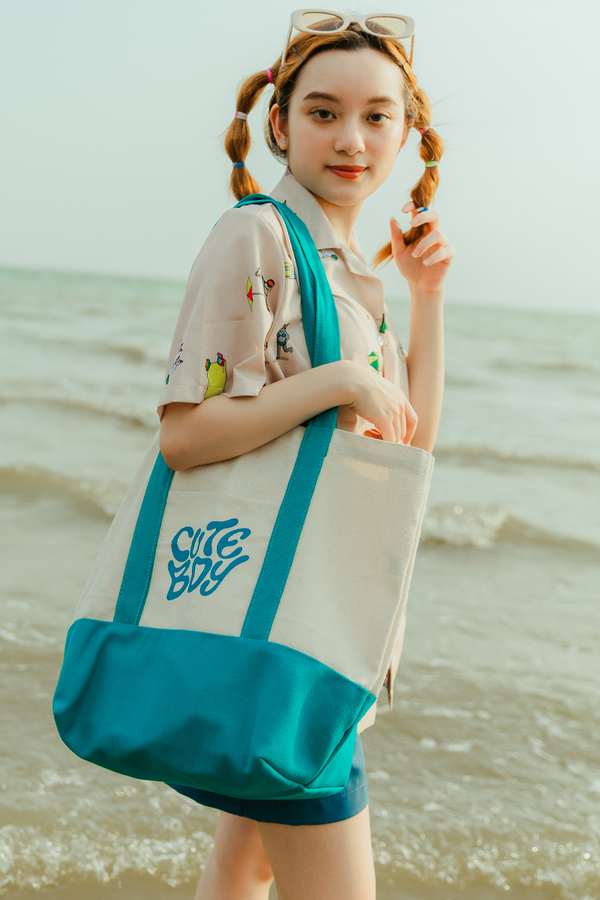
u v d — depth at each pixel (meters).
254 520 1.32
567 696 3.54
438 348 1.82
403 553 1.31
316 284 1.44
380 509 1.32
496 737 3.18
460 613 4.58
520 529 6.45
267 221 1.42
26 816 2.47
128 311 33.03
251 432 1.33
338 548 1.30
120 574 1.42
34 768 2.73
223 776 1.18
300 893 1.42
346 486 1.32
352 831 1.43
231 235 1.41
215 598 1.29
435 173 1.85
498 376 20.53
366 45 1.50
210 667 1.23
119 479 6.92
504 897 2.31
